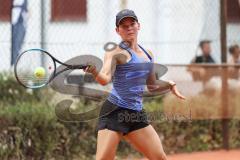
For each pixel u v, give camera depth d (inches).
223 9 997.8
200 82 971.9
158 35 1330.0
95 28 1203.9
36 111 852.6
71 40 1163.3
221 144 999.0
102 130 560.1
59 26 1133.1
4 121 829.2
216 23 1183.6
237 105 988.6
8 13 1029.2
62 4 1143.0
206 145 986.1
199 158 919.7
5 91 959.0
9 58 992.9
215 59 1154.7
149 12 1322.6
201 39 1200.2
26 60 791.7
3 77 970.1
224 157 931.3
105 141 555.8
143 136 569.3
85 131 882.8
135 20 564.7
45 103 916.0
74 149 872.9
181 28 1330.0
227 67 986.1
